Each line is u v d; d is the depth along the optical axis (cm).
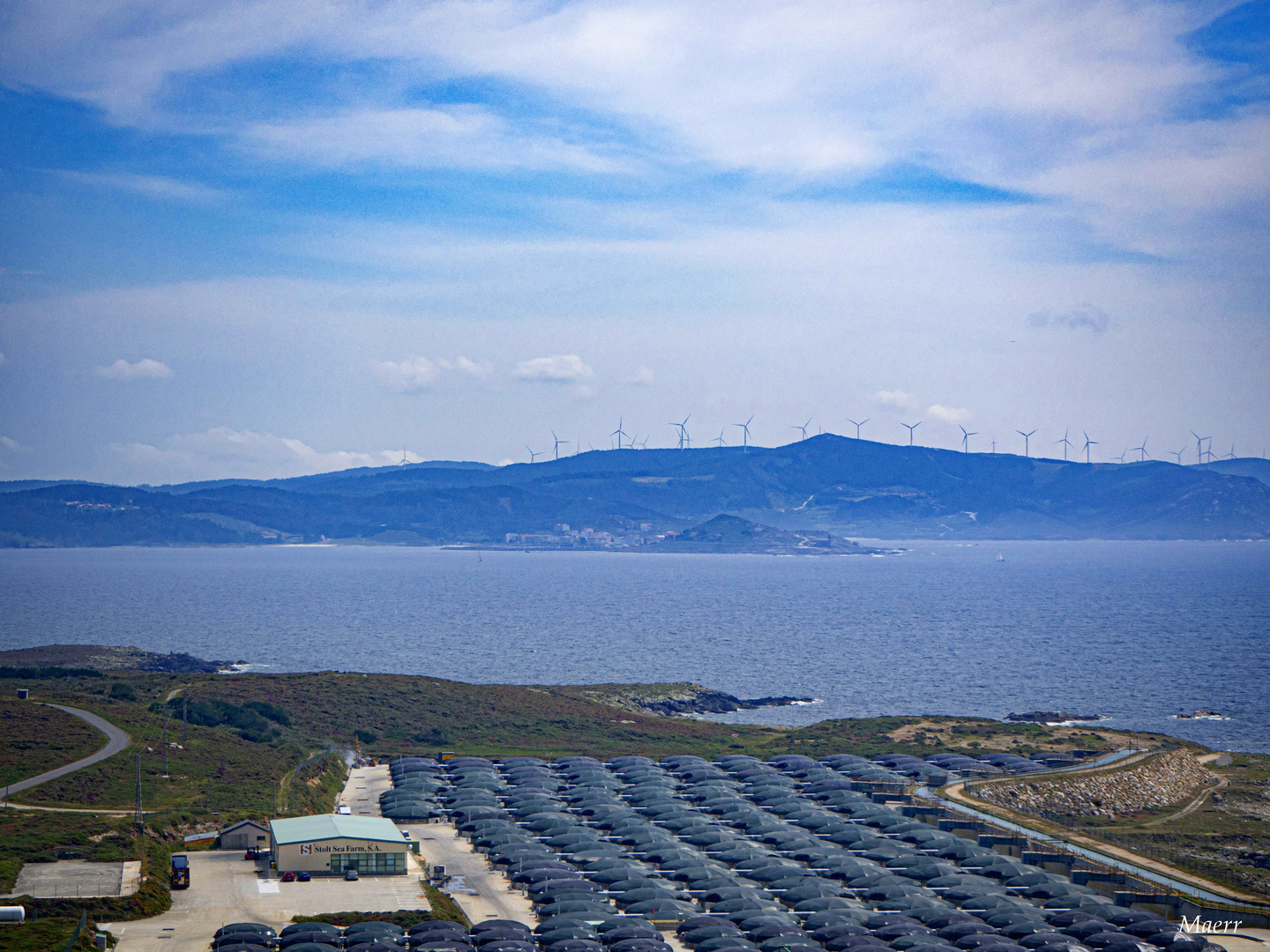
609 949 8512
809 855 11356
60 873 9369
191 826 11344
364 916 8819
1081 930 9369
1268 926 9894
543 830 12044
